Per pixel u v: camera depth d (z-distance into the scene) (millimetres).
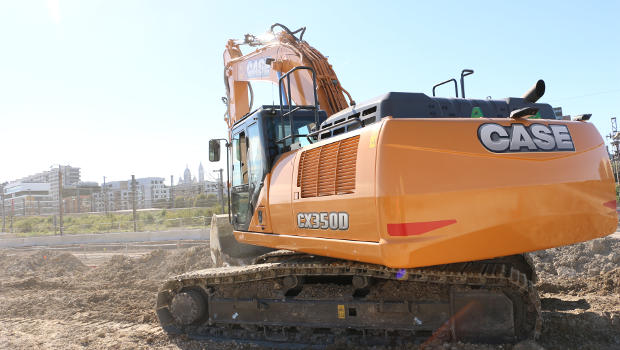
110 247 22859
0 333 6332
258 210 5723
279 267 4902
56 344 5648
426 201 3547
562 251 9188
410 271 4168
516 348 3908
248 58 9898
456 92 5691
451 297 4246
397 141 3656
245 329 5391
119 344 5516
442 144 3676
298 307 4992
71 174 157500
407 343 4418
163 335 5727
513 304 4152
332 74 8156
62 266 13906
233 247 8008
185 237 23203
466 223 3588
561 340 4430
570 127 4145
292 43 8961
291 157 5129
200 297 5668
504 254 3705
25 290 9719
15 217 58062
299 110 6219
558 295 6770
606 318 4840
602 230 4059
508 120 3918
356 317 4680
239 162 6578
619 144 37312
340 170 4188
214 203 52781
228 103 10789
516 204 3693
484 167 3688
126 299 8164
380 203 3590
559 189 3840
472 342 4156
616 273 7070
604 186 4121
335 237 4172
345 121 4766
